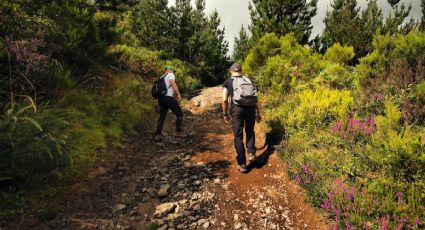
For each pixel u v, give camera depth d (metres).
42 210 3.95
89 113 6.31
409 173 4.01
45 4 6.82
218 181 5.15
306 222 4.15
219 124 8.02
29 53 5.23
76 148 5.02
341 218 3.94
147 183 5.06
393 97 5.67
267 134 6.46
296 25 12.74
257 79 8.38
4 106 4.68
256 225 4.14
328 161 4.82
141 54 11.77
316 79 7.33
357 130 5.14
